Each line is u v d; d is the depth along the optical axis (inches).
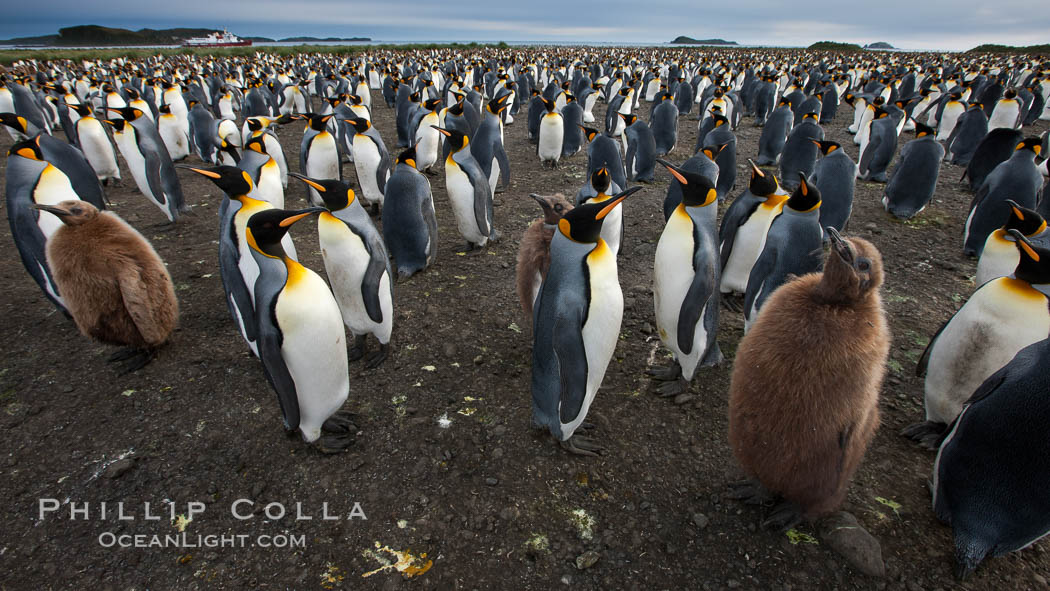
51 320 189.2
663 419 140.6
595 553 103.7
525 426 137.6
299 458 127.5
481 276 227.0
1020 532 89.2
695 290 134.6
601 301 113.9
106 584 98.2
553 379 118.7
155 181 277.3
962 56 2370.8
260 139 238.8
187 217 299.7
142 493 117.6
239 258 166.6
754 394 94.4
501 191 356.8
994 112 500.1
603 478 121.8
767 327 93.8
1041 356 80.8
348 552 104.4
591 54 2346.2
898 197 288.2
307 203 327.3
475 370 162.2
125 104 602.2
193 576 99.7
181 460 126.4
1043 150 398.9
